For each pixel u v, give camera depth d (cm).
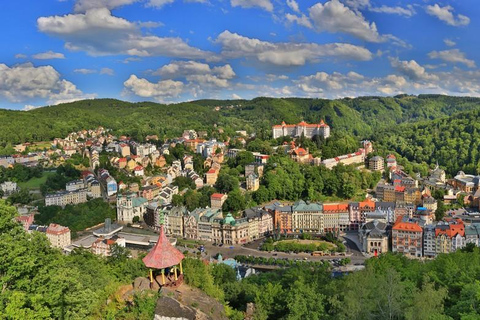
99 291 12812
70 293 11688
